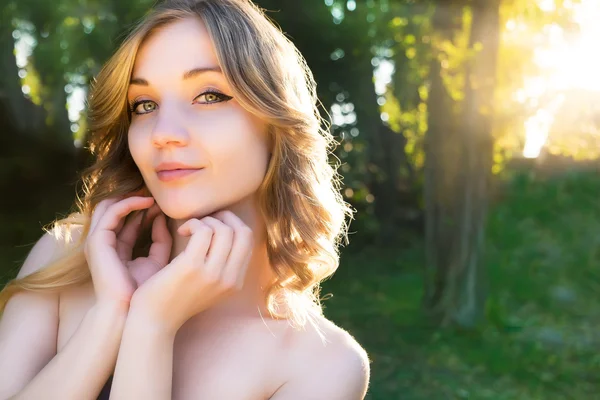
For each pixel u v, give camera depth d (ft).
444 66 29.84
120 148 4.85
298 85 4.75
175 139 4.15
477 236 29.76
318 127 4.82
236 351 4.39
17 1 35.35
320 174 4.85
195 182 4.23
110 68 4.45
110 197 4.78
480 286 29.53
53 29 36.17
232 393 4.27
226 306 4.53
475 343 26.21
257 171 4.47
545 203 41.98
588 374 22.79
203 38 4.26
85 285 4.60
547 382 21.77
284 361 4.44
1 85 42.68
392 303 33.71
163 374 4.03
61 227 5.00
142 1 32.89
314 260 4.75
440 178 30.17
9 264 31.63
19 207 42.19
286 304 4.67
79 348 4.06
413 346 25.57
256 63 4.33
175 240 4.68
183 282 4.10
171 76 4.24
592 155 32.71
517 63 28.14
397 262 47.29
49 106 44.65
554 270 37.73
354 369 4.54
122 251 4.62
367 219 53.98
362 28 37.88
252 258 4.63
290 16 37.19
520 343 26.27
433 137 30.27
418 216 55.72
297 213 4.65
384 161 53.16
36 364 4.37
